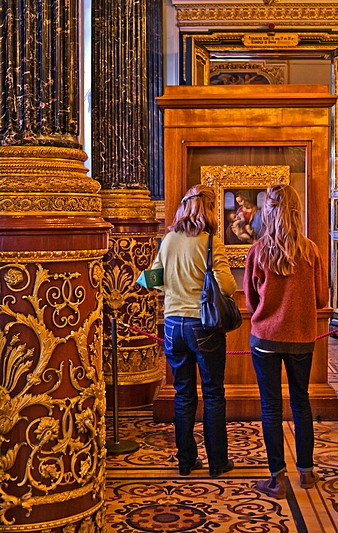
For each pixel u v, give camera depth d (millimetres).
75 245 3635
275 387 4758
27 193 3586
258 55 11586
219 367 5074
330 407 6512
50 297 3596
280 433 4785
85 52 8633
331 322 11211
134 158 7352
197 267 4949
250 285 4789
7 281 3537
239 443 5883
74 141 3805
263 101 6477
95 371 3807
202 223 4980
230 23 11367
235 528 4320
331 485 4977
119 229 7227
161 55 11352
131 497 4801
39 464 3586
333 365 9039
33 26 3691
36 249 3541
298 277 4664
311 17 11328
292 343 4648
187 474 5215
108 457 5621
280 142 6527
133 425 6512
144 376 7234
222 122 6516
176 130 6531
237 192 6590
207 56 11594
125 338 7176
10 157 3656
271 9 11328
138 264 7273
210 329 4848
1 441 3545
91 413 3754
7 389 3549
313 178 6551
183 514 4523
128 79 7332
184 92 6527
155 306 7438
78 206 3686
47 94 3719
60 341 3619
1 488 3557
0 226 3496
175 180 6547
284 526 4344
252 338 4738
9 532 3568
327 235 6570
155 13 11328
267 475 5180
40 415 3590
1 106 3695
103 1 7312
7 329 3545
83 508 3736
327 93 6520
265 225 4711
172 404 6574
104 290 7230
